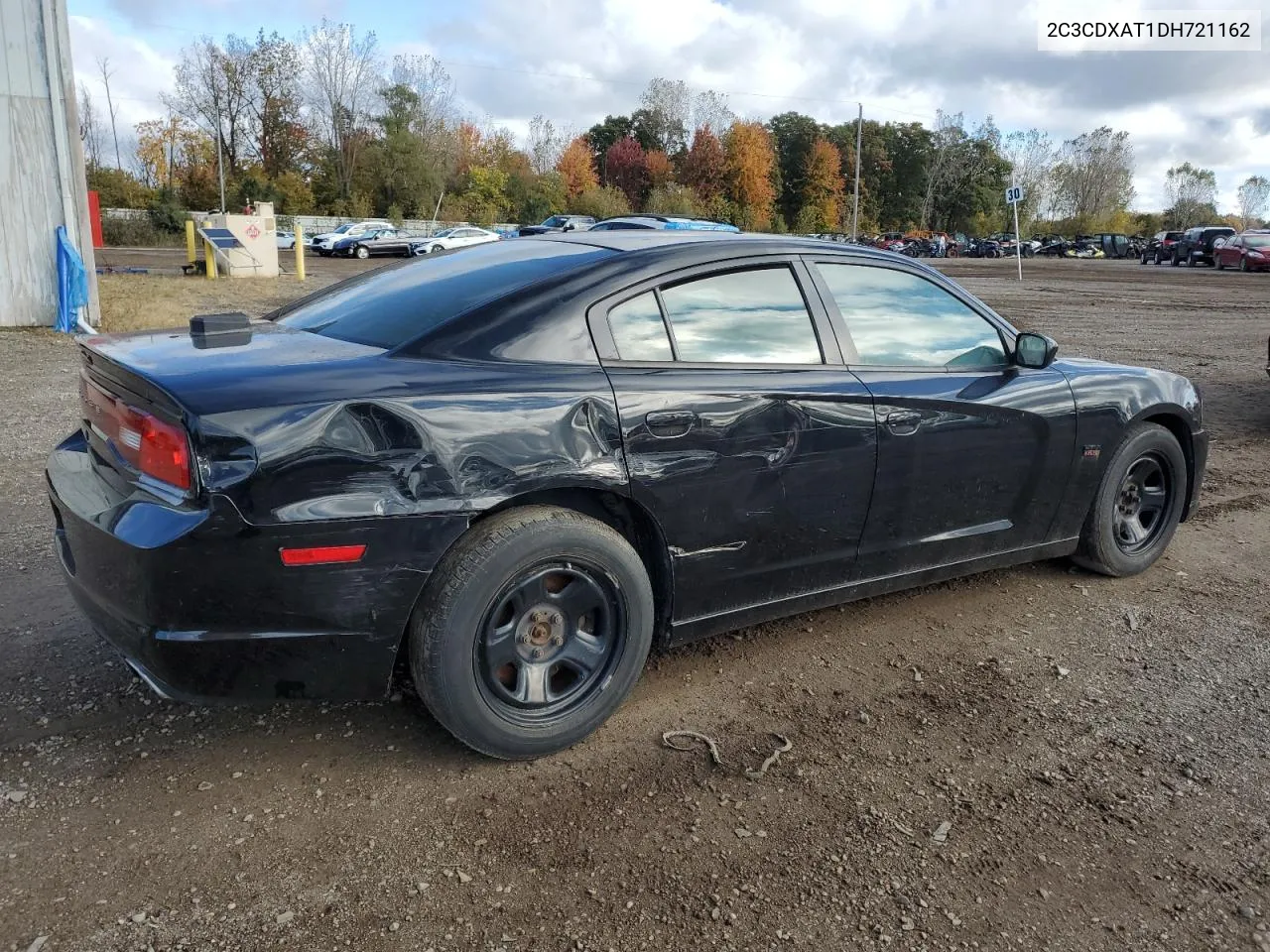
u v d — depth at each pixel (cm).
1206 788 276
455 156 6988
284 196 6181
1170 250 4666
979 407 354
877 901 225
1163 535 448
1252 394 976
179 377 238
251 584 232
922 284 363
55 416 739
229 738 287
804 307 327
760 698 321
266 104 6756
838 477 321
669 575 296
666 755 285
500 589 258
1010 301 2159
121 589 240
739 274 314
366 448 238
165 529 227
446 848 239
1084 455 399
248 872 227
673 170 8575
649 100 9138
